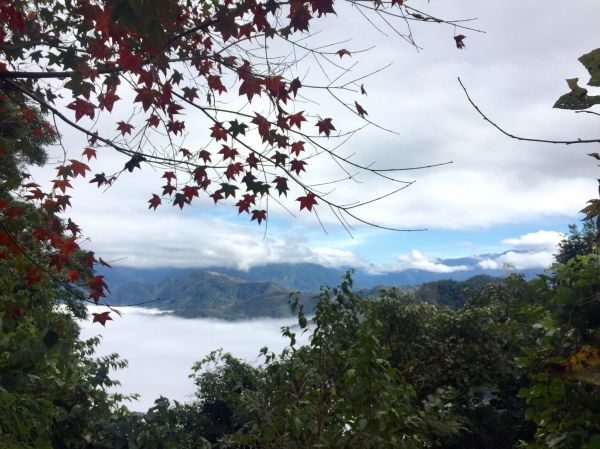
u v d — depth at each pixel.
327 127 3.11
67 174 3.43
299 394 4.99
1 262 3.48
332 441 4.47
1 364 3.38
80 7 2.73
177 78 3.30
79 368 6.30
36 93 3.37
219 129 3.19
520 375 9.43
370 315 4.68
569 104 1.52
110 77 2.94
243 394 5.36
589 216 1.83
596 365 1.83
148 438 6.32
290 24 2.75
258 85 2.88
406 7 2.62
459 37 2.78
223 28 2.71
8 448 3.03
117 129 3.47
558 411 2.83
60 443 6.03
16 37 3.13
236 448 6.18
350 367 4.68
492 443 9.23
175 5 2.15
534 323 3.11
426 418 4.91
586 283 2.64
